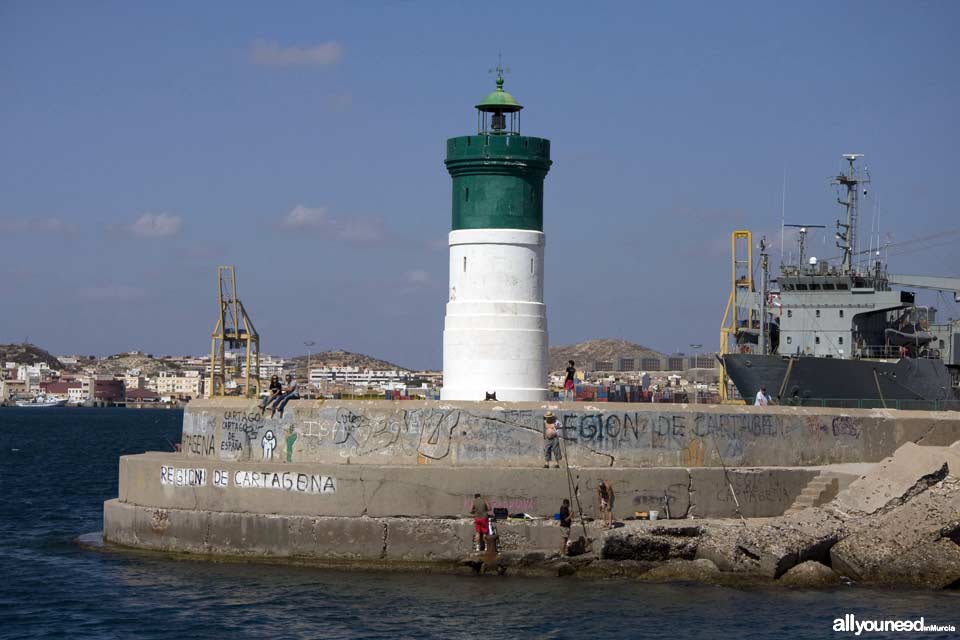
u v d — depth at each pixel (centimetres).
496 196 4188
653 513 3747
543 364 4234
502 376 4162
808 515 3756
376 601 3266
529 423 3741
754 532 3600
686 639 2966
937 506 3666
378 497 3600
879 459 4322
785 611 3225
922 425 4400
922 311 7050
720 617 3155
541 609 3200
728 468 3909
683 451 3900
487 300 4175
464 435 3709
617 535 3550
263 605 3247
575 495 3684
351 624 3075
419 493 3600
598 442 3791
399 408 3731
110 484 7325
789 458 4112
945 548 3575
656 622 3100
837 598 3375
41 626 3125
